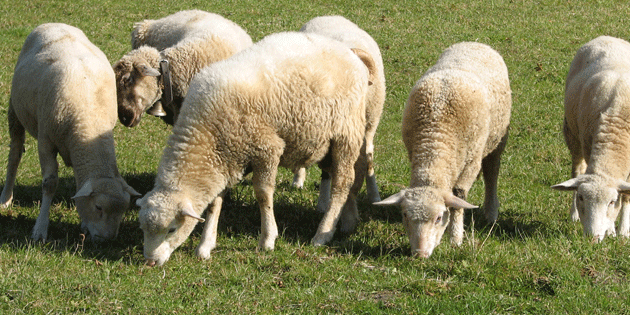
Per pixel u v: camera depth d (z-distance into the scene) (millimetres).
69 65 7004
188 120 6109
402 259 6223
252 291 5523
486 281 5773
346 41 8328
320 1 20750
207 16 9617
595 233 6602
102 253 6359
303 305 5297
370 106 8188
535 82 14031
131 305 5145
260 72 6188
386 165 10055
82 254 6254
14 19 18188
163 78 7977
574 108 8055
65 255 6039
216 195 6293
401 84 13992
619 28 17719
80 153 6754
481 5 20234
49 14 18906
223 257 6363
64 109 6832
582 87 7926
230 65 6254
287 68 6289
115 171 6863
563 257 6043
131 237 6902
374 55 8438
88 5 19953
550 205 8344
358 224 7516
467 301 5367
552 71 14594
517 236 7125
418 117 6816
